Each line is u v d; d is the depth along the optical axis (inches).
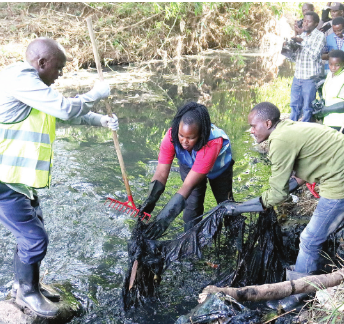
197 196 152.1
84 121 130.0
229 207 132.4
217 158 143.6
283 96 340.2
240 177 214.2
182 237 134.3
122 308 130.8
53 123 114.3
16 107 108.0
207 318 110.3
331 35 261.0
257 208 127.6
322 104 189.5
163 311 130.7
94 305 133.0
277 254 141.1
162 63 440.8
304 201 183.9
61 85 345.7
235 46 517.7
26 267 120.0
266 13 522.9
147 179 210.8
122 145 248.8
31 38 407.5
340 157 118.0
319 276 120.2
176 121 132.8
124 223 175.8
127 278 130.3
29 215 116.2
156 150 242.7
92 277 144.9
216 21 508.1
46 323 122.0
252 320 111.5
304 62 249.3
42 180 113.6
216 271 148.6
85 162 226.5
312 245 128.0
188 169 149.8
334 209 121.9
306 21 253.8
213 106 315.6
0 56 367.6
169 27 464.8
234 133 265.0
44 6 464.1
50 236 166.4
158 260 130.8
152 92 345.4
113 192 198.2
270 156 121.6
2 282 141.4
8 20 431.5
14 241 163.8
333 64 186.5
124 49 433.4
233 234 164.2
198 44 486.6
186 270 149.3
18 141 109.6
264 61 456.1
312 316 113.7
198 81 381.7
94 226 173.5
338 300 113.9
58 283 140.5
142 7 455.8
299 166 122.9
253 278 139.9
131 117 291.7
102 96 121.0
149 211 139.4
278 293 116.6
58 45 112.0
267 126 122.3
